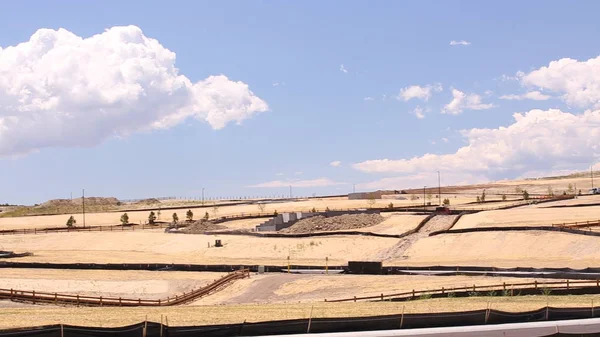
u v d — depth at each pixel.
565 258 72.00
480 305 39.59
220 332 28.66
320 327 30.25
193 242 101.06
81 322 33.84
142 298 59.50
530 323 32.16
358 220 115.88
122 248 101.00
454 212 120.62
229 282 63.91
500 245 81.06
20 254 89.88
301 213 129.25
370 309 38.56
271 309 40.00
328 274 66.12
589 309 33.28
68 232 119.12
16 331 25.89
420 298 46.44
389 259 81.75
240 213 163.62
